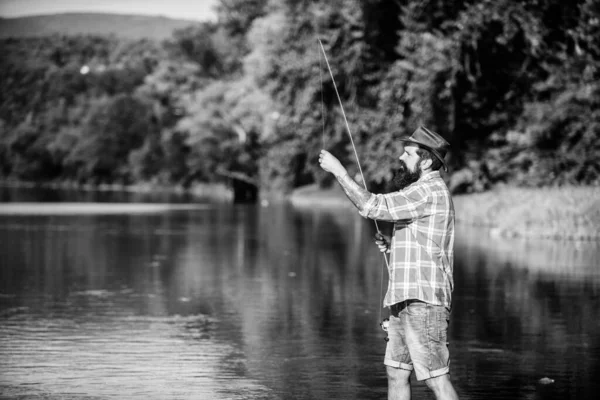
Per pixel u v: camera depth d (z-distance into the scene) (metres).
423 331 7.74
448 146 7.95
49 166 166.00
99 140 153.38
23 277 20.30
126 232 35.38
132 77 174.50
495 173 43.38
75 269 21.94
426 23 43.03
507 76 42.78
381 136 47.19
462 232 35.59
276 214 51.16
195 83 129.00
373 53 47.66
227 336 13.34
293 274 21.14
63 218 46.03
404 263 7.78
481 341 13.09
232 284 19.28
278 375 10.87
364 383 10.49
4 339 12.96
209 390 10.11
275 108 64.81
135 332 13.59
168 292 17.98
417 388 10.34
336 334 13.57
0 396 9.73
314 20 48.72
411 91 42.81
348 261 24.25
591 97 38.94
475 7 40.31
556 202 33.66
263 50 55.00
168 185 136.75
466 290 18.38
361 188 7.79
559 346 12.73
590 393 10.13
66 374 10.79
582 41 40.22
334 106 49.66
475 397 9.95
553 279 20.14
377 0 46.34
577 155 39.50
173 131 134.62
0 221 43.00
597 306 16.30
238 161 106.94
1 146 171.88
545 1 39.75
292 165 86.50
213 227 38.84
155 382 10.45
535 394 10.09
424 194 7.74
